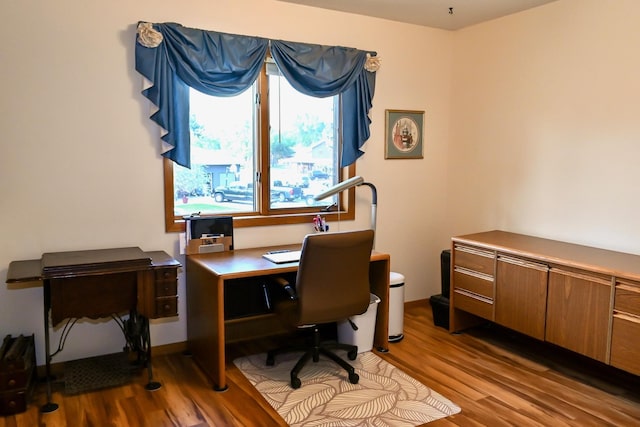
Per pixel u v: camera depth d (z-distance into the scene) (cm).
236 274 274
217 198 343
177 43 298
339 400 268
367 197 397
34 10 270
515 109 369
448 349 340
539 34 347
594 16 314
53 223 287
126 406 259
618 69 303
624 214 306
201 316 300
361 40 375
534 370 307
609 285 261
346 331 335
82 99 287
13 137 272
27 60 271
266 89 346
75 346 301
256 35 332
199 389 279
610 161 311
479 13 366
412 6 349
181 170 328
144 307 265
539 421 247
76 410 254
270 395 273
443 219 439
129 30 294
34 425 239
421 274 434
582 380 293
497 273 328
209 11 315
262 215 357
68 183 289
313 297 274
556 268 289
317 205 384
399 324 354
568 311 284
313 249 262
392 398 270
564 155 338
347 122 370
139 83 300
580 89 325
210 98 332
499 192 387
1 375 245
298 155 370
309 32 352
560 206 343
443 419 249
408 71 402
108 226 302
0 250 276
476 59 399
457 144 423
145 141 307
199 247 322
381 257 329
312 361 320
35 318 288
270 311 324
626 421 248
